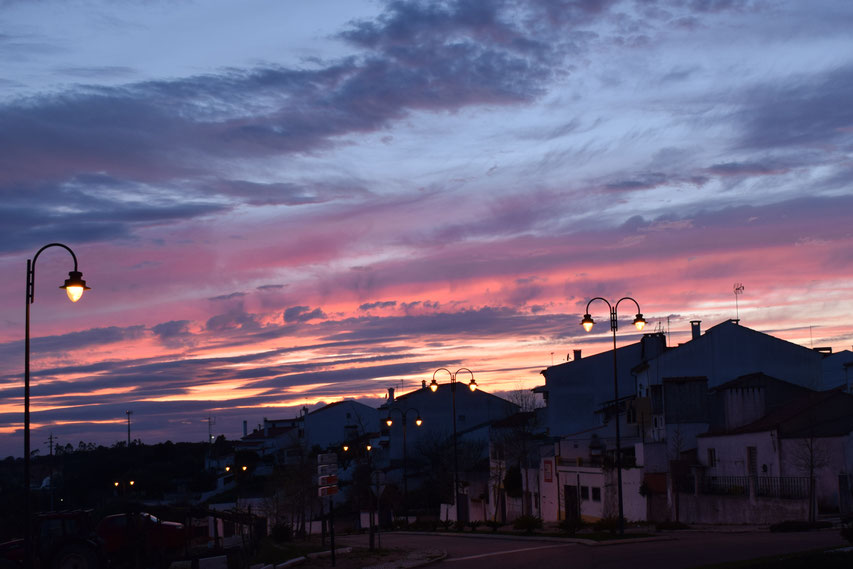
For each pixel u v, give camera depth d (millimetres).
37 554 19891
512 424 67188
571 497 48375
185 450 126625
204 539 29094
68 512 20719
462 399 86375
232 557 22391
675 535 30375
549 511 51562
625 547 26891
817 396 39781
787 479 33781
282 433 108688
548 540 33156
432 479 75625
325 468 25312
